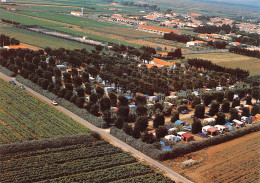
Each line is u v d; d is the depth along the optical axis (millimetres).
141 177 146250
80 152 164500
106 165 153625
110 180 142375
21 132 182875
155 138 180875
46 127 190875
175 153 170375
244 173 155375
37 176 139875
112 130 191875
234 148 182375
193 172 155625
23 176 139125
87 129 192750
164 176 148750
